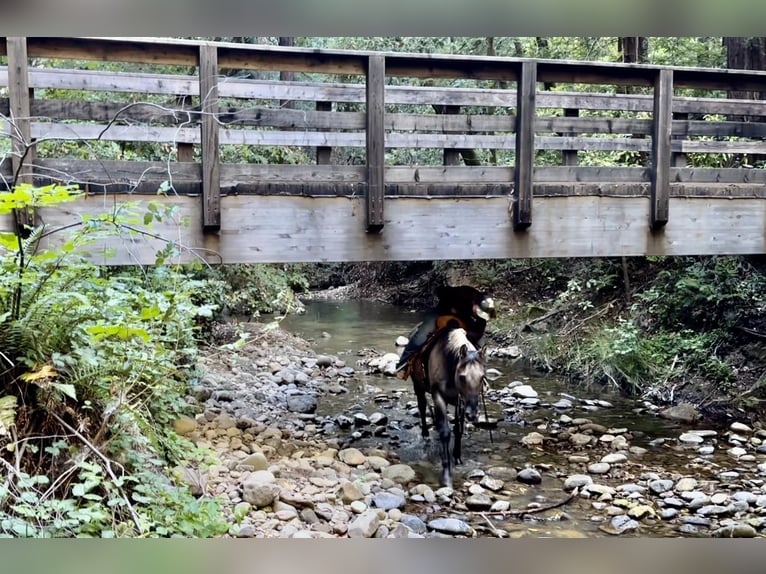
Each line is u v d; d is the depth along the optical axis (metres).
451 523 4.30
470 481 5.28
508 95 7.09
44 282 3.52
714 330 8.15
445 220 5.79
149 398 3.92
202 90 5.04
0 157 4.09
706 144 6.89
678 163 7.02
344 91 7.39
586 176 6.15
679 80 6.36
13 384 3.46
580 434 6.40
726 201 6.48
